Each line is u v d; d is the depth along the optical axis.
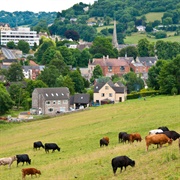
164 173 53.50
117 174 58.22
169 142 70.00
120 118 125.38
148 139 69.62
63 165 71.50
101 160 69.50
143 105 147.12
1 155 94.94
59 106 197.25
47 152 88.69
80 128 119.56
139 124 109.06
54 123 139.50
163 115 117.25
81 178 59.94
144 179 53.25
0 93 177.25
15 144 110.62
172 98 160.88
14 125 148.75
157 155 63.31
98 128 113.81
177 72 186.50
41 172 68.25
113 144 87.75
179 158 58.84
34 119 156.38
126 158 59.03
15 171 72.44
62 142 99.69
